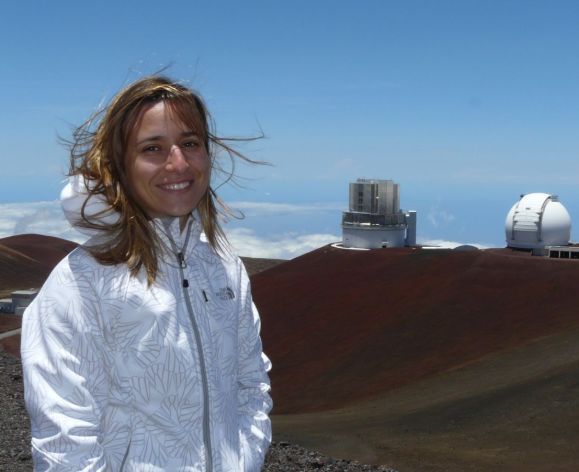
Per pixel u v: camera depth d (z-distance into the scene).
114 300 2.37
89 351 2.34
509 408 22.05
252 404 2.82
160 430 2.38
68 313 2.33
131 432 2.38
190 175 2.59
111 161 2.54
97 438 2.30
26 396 2.31
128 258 2.41
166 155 2.55
